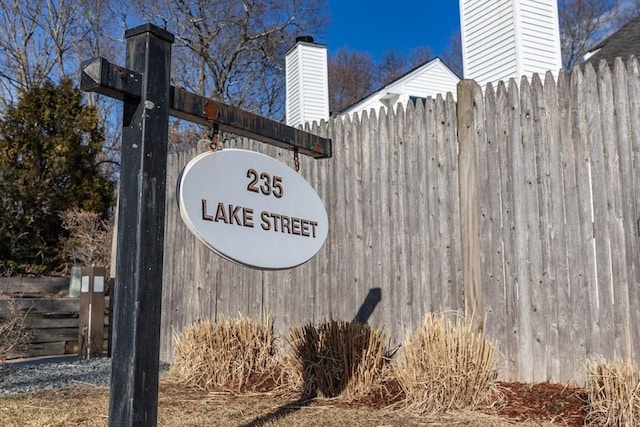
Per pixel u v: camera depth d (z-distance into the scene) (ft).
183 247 19.88
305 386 13.17
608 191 11.52
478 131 13.37
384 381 12.85
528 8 18.93
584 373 11.46
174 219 20.33
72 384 15.16
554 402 10.90
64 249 34.91
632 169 11.28
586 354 11.51
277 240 8.80
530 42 18.83
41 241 36.11
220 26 62.75
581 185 11.87
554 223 12.15
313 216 9.66
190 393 13.58
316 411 11.50
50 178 38.04
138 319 6.55
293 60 38.06
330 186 16.29
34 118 38.63
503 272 12.73
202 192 7.61
